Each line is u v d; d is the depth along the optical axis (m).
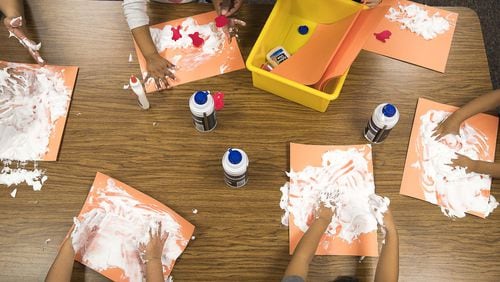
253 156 0.97
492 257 0.89
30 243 0.90
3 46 1.07
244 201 0.93
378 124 0.90
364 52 1.06
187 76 1.04
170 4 1.12
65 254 0.86
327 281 0.87
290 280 0.80
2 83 1.02
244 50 1.07
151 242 0.88
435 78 1.04
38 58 1.02
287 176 0.96
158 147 0.98
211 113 0.92
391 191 0.94
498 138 1.00
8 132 0.98
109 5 1.11
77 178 0.95
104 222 0.91
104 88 1.03
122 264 0.88
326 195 0.93
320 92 0.92
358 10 0.99
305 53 1.01
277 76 0.93
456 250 0.89
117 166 0.96
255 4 1.11
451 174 0.95
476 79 1.04
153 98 1.02
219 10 1.09
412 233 0.90
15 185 0.94
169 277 0.87
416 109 1.01
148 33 1.06
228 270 0.88
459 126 0.99
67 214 0.92
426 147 0.98
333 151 0.97
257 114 1.01
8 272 0.88
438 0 1.90
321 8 1.04
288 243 0.90
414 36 1.08
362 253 0.89
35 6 1.10
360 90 1.03
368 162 0.96
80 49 1.07
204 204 0.93
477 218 0.92
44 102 1.01
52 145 0.97
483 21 1.89
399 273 0.87
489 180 0.95
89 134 0.99
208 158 0.97
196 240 0.90
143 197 0.93
